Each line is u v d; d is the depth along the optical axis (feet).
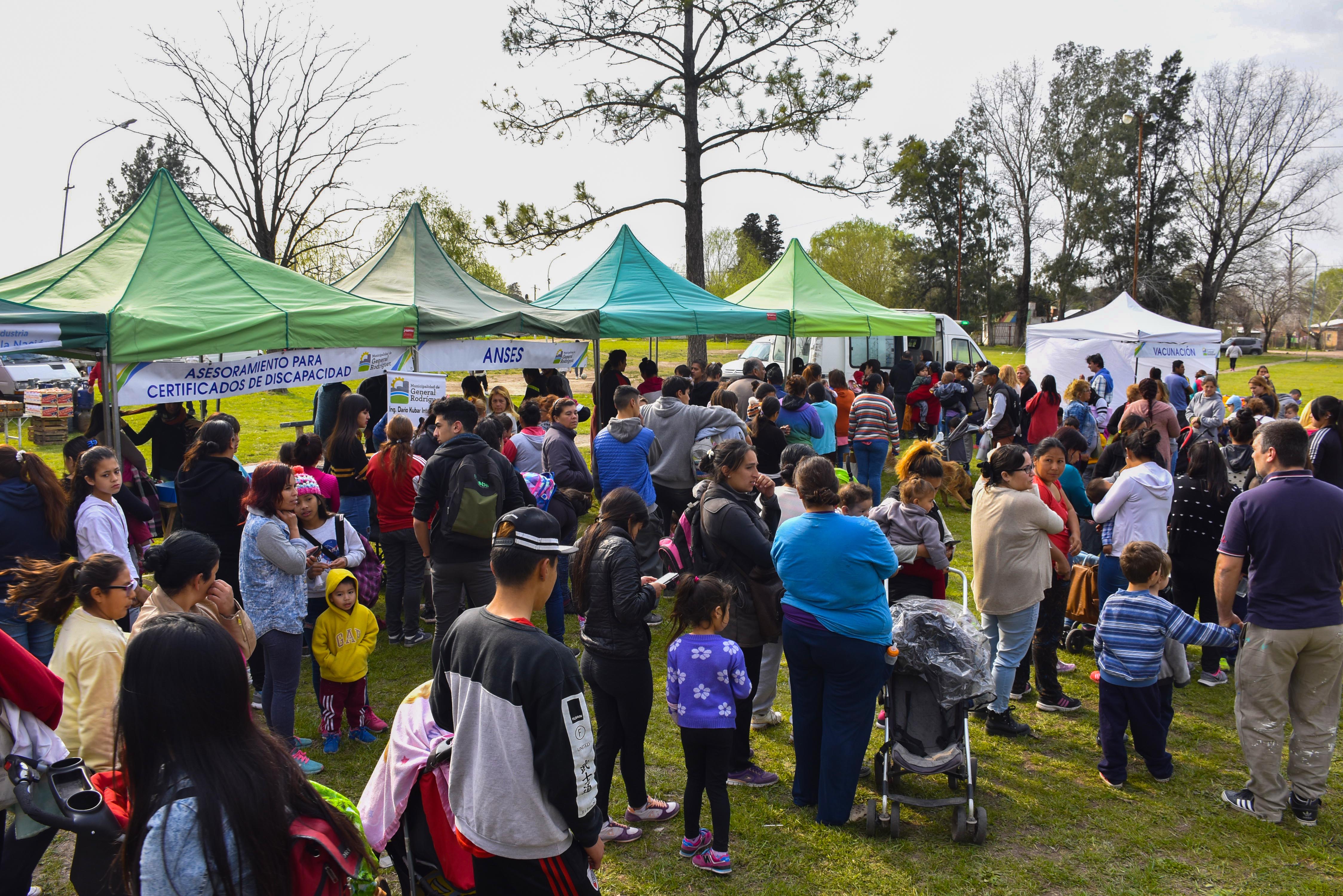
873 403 32.17
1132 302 58.90
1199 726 16.49
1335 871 11.86
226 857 5.03
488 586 16.34
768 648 15.92
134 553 19.13
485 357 28.14
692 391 29.37
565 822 7.39
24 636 15.34
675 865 11.84
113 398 18.66
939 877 11.59
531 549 7.56
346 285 30.58
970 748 12.87
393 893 10.97
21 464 15.14
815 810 13.23
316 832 5.49
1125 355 54.39
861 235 196.75
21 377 76.43
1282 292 197.26
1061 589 16.78
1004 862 12.00
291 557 13.35
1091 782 14.30
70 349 17.89
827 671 12.40
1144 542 13.97
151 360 19.11
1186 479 18.08
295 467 15.96
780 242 276.62
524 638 7.34
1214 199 156.35
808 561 12.20
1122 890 11.39
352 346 23.58
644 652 11.69
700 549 13.88
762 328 35.76
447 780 7.86
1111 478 23.31
